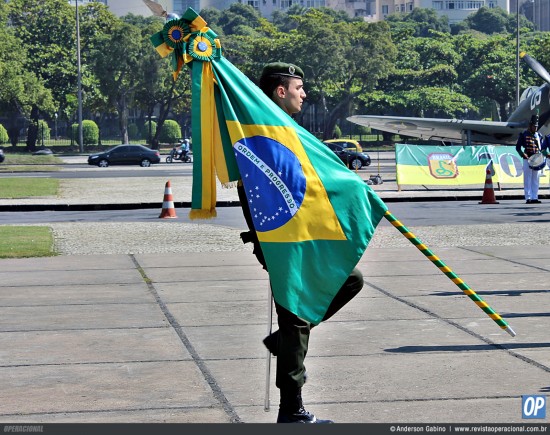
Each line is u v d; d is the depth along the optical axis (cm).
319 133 11362
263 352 750
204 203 529
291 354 520
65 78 10575
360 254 527
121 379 666
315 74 10238
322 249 521
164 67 9900
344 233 524
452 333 812
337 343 776
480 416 565
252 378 668
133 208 2488
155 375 677
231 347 769
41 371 691
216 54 529
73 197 2798
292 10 19850
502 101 11900
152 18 15638
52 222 2017
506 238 1580
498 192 2850
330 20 10825
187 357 734
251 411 585
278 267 513
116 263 1295
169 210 2128
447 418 561
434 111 11631
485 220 1952
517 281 1102
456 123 3894
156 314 916
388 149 10388
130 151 6081
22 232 1730
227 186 532
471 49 12212
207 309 943
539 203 2466
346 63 10081
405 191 2948
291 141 529
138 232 1738
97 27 11019
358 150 5409
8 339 802
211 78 528
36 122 9919
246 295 1027
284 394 529
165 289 1069
